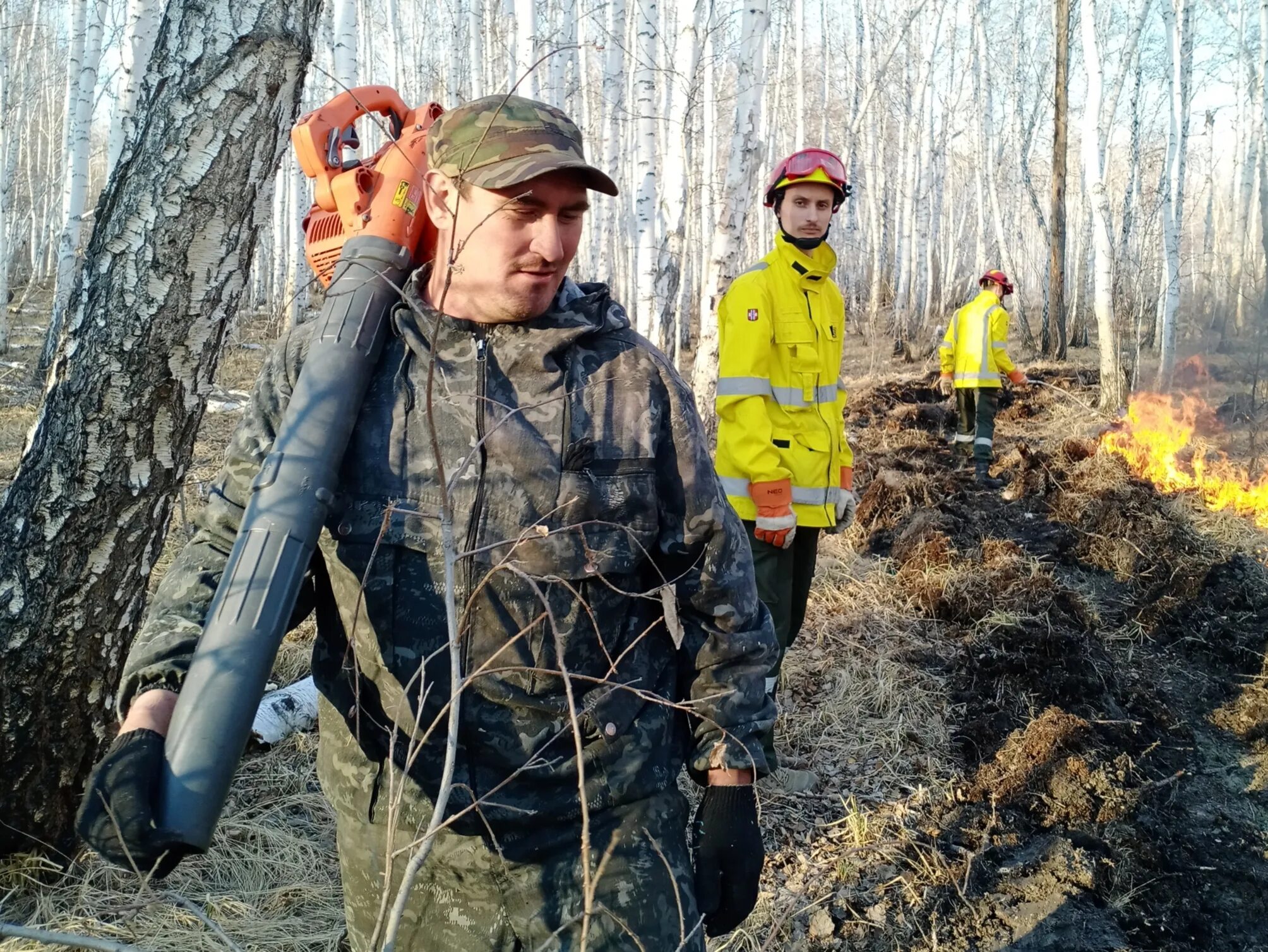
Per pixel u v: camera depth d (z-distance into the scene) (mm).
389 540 1276
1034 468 6848
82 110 9680
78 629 2461
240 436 1337
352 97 1768
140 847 970
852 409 10086
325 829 2895
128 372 2416
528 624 1286
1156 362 13047
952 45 21328
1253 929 2789
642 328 7203
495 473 1286
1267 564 5336
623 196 16469
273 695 3408
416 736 1247
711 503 1395
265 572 1130
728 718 1412
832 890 2818
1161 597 4949
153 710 1107
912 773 3441
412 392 1327
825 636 4410
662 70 7227
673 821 1380
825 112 17875
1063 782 3287
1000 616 4363
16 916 2412
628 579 1360
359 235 1481
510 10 10898
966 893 2834
